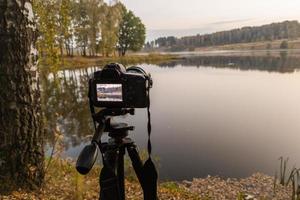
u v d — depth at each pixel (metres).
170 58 102.62
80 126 16.88
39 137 4.86
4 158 4.52
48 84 25.80
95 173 7.18
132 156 2.27
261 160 12.27
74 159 10.66
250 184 9.86
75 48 75.56
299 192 7.50
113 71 1.90
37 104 4.79
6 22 4.32
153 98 28.47
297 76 43.66
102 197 2.07
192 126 17.62
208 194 8.74
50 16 17.17
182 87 35.88
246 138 15.32
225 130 16.83
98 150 1.82
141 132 16.20
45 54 17.38
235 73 50.28
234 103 25.36
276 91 31.44
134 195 5.72
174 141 14.67
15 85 4.47
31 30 4.58
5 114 4.47
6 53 4.37
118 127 2.18
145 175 2.22
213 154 12.82
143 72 2.06
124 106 1.95
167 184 8.83
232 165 11.61
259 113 21.34
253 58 96.38
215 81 40.59
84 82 36.03
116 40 75.25
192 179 10.23
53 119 17.66
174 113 21.42
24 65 4.52
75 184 5.29
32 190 4.75
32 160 4.75
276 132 16.33
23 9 4.43
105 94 1.95
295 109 22.45
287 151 13.30
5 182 4.52
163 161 11.95
